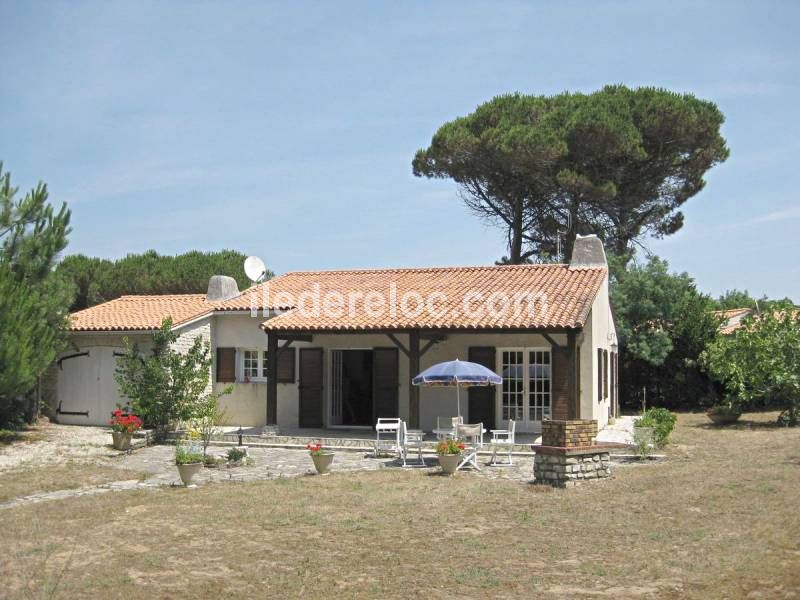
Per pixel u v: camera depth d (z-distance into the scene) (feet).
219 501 41.65
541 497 41.24
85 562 30.40
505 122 108.27
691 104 104.99
